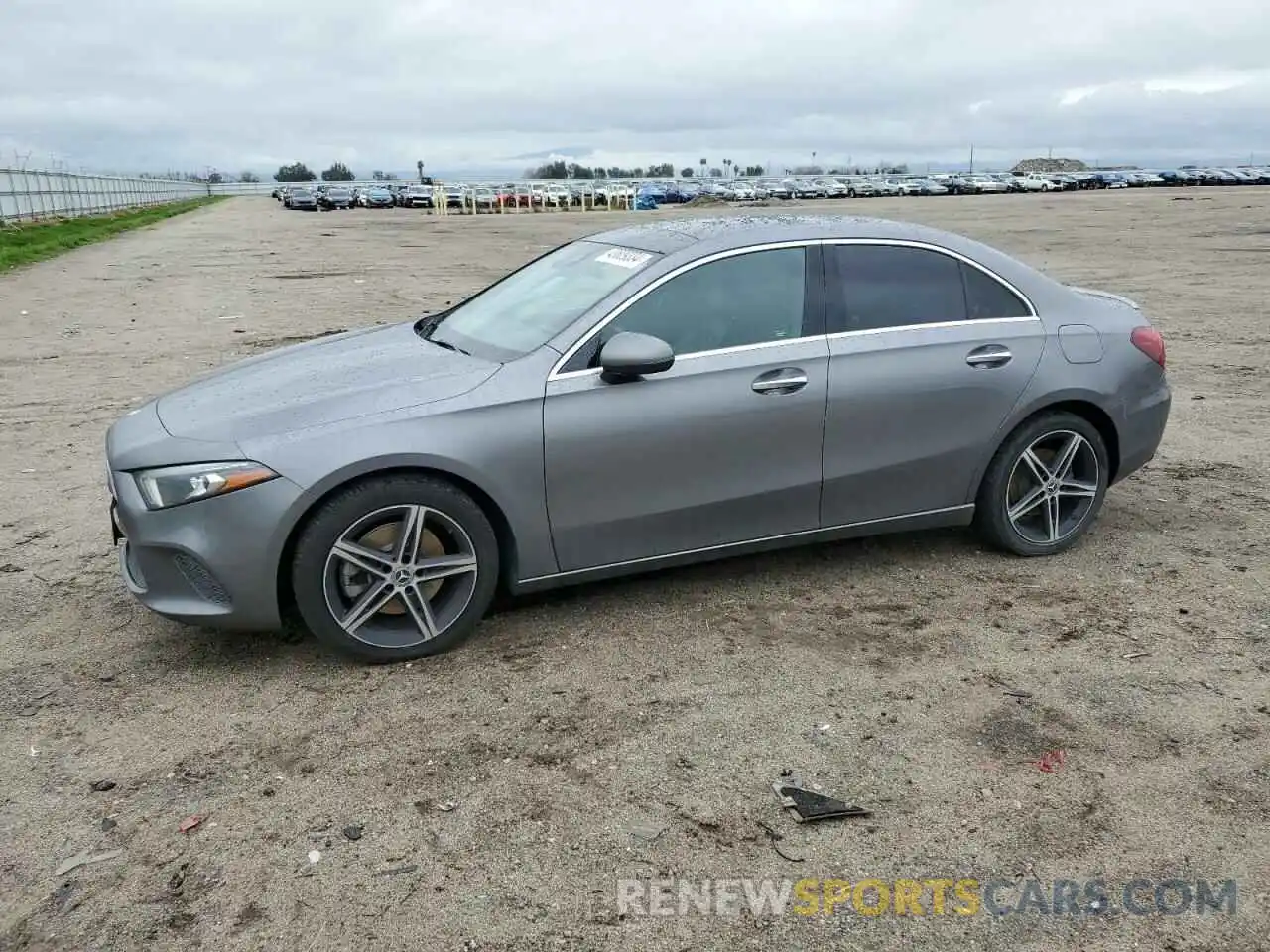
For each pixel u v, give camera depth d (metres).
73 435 7.52
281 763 3.31
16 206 35.25
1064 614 4.37
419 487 3.81
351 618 3.84
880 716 3.56
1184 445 6.95
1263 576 4.73
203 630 4.27
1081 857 2.85
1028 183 87.56
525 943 2.54
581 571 4.18
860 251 4.52
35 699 3.71
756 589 4.64
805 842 2.91
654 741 3.41
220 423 3.80
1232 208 42.97
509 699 3.69
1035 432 4.80
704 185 91.44
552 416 3.95
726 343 4.24
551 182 97.44
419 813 3.04
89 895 2.71
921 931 2.58
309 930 2.58
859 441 4.45
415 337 4.77
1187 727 3.48
